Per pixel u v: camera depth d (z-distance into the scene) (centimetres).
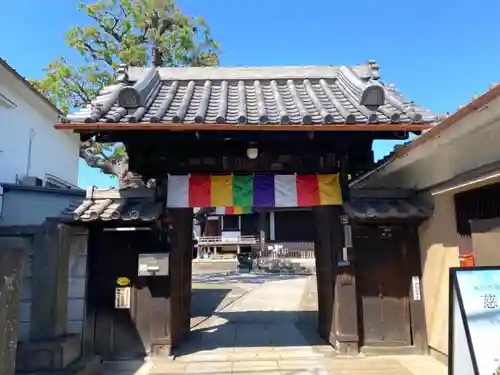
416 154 615
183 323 832
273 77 871
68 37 1421
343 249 729
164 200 711
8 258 417
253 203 706
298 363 667
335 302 737
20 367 559
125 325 712
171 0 1456
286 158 721
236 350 754
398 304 733
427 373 610
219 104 721
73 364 594
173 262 740
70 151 1375
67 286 658
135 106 639
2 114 914
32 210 927
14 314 429
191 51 1469
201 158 720
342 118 627
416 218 707
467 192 594
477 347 361
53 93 1413
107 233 736
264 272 2703
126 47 1427
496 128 472
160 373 625
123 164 1407
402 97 718
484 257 542
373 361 670
